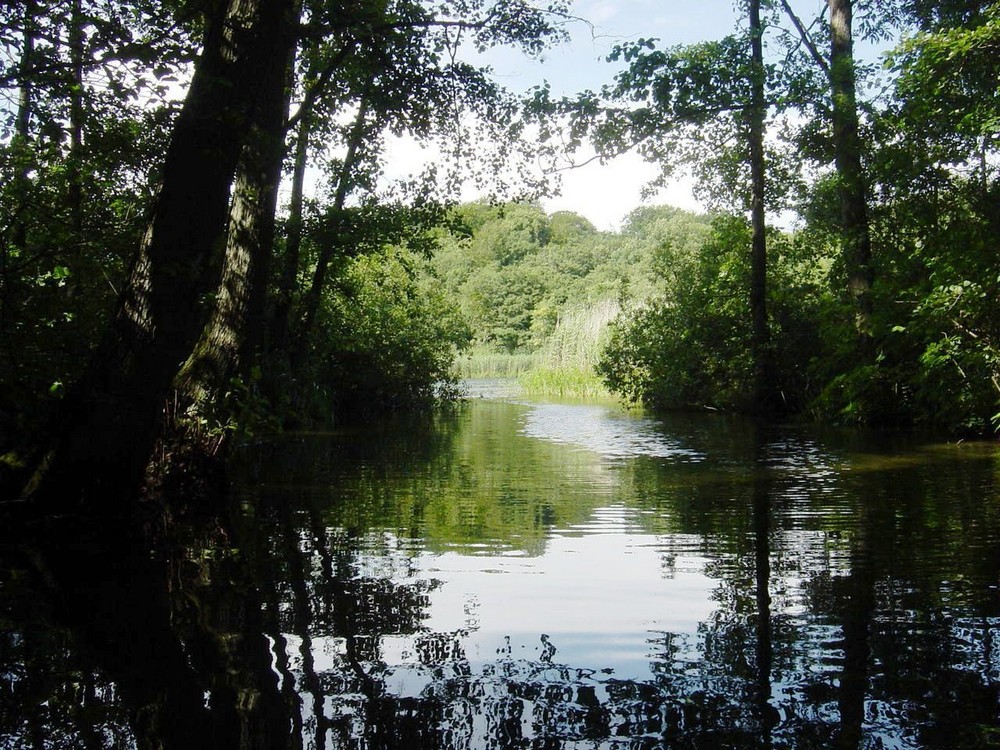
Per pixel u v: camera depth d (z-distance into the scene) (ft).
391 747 7.27
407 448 34.19
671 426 46.14
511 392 94.32
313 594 12.12
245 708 8.12
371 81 33.99
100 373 17.39
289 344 45.65
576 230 256.11
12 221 19.61
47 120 18.63
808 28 51.55
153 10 19.25
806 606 11.39
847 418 45.06
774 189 56.80
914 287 38.32
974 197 36.47
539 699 8.31
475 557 14.46
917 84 36.76
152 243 17.38
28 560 14.14
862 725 7.65
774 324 58.80
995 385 34.30
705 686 8.62
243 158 22.63
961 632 10.17
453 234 44.06
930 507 18.99
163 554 14.66
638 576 13.14
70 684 8.71
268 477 25.12
